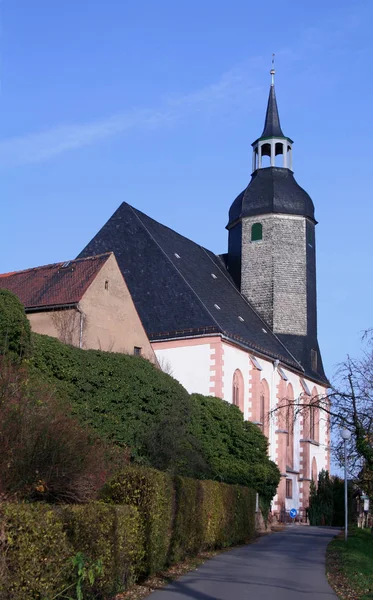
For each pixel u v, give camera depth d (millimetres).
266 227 57000
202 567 19250
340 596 15000
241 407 47156
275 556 23219
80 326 32562
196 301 45812
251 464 39938
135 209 51000
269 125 59688
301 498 57188
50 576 9969
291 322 56469
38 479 13789
